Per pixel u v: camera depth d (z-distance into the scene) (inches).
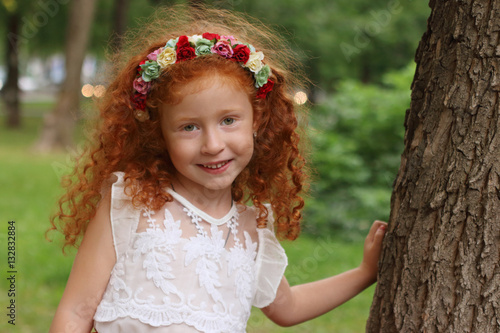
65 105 514.6
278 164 78.6
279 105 76.9
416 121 68.9
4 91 735.1
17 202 289.1
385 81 294.4
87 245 66.7
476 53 63.2
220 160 64.6
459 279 62.4
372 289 196.2
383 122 263.3
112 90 72.9
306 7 659.4
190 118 63.4
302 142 83.0
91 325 66.7
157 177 68.7
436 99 65.9
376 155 265.6
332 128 273.6
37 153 494.0
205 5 86.0
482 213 62.0
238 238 72.4
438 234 63.9
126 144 70.0
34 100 1269.7
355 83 297.1
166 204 68.0
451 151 64.0
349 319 170.7
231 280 68.3
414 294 65.0
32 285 177.9
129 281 64.5
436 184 64.8
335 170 255.9
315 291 78.7
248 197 77.9
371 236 78.7
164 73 64.2
